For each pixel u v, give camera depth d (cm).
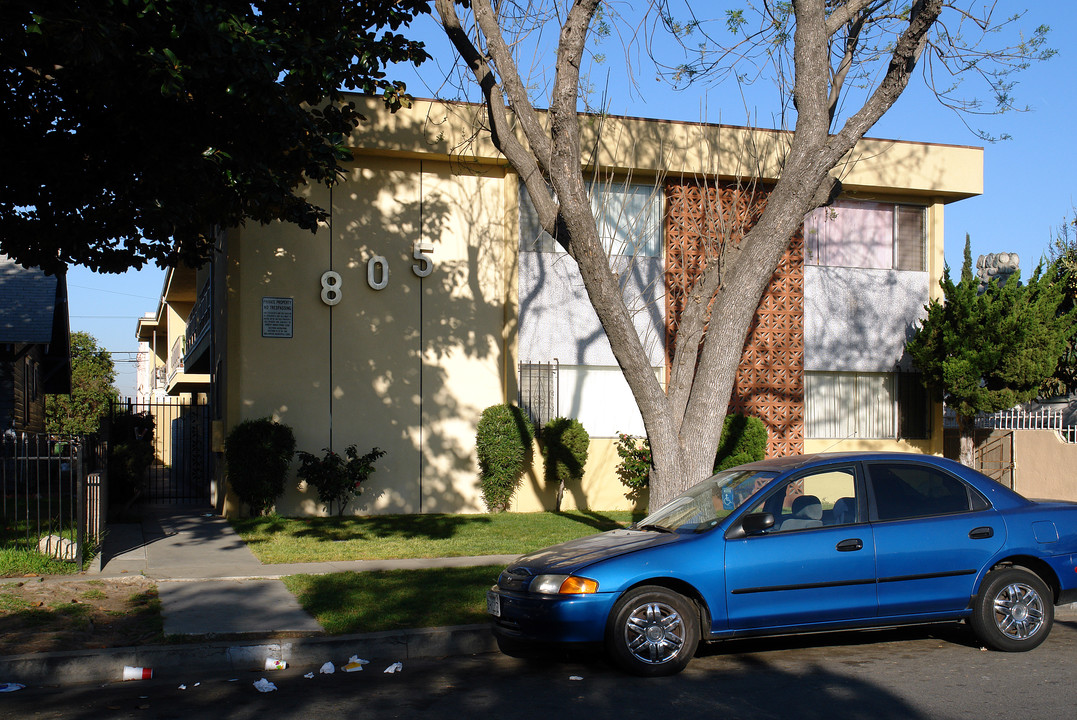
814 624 702
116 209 1112
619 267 1691
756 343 1780
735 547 695
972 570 731
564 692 641
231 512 1524
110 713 593
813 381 1833
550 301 1673
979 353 1667
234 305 1525
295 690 655
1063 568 755
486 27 1051
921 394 1886
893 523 727
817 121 1016
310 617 820
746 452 1662
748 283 1039
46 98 1082
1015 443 1734
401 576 1001
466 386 1631
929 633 817
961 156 1864
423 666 729
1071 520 764
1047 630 747
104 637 743
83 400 4559
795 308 1805
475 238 1644
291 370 1546
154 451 1933
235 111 1036
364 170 1595
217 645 720
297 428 1545
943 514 743
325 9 1091
